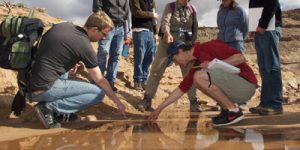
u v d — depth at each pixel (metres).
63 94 4.95
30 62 4.80
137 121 5.72
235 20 6.86
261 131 4.44
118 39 7.42
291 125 4.84
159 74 7.00
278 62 6.06
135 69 8.31
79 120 5.61
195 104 7.33
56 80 4.89
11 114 5.53
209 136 4.19
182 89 5.32
